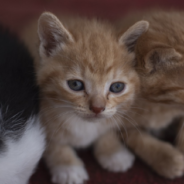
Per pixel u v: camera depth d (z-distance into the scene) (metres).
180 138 0.38
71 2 0.53
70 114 0.36
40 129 0.33
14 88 0.33
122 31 0.36
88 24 0.37
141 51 0.35
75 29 0.36
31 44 0.38
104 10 0.50
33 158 0.32
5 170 0.31
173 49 0.33
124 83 0.35
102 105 0.33
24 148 0.32
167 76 0.35
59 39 0.35
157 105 0.37
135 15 0.40
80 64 0.34
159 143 0.38
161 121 0.38
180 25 0.37
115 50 0.35
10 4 0.51
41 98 0.35
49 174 0.36
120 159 0.37
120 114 0.36
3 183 0.31
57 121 0.36
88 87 0.34
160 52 0.34
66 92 0.34
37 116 0.34
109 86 0.34
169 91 0.35
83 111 0.34
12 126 0.32
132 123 0.38
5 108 0.32
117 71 0.34
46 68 0.35
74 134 0.37
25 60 0.35
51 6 0.51
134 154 0.38
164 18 0.38
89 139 0.38
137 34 0.35
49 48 0.35
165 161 0.36
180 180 0.36
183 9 0.42
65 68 0.34
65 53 0.34
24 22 0.45
